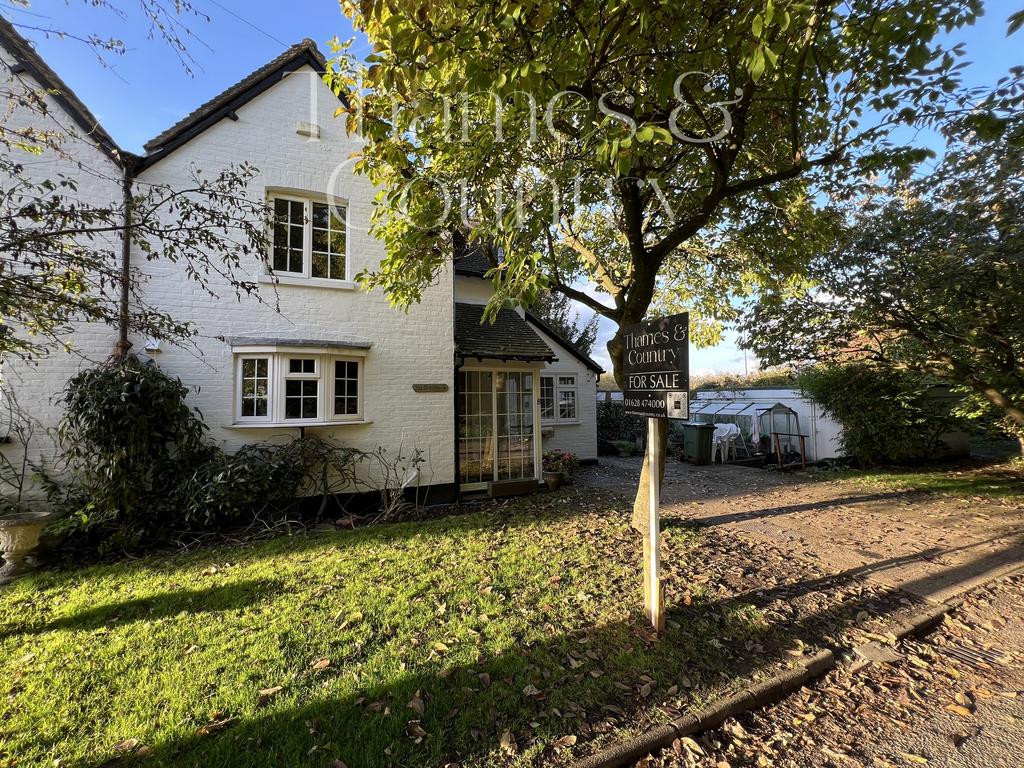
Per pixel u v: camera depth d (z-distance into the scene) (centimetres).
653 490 358
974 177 644
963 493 852
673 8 380
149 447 587
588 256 677
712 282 895
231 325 696
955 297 691
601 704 275
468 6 354
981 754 250
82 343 615
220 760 230
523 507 780
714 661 320
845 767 242
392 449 801
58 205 315
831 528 639
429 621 366
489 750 239
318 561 505
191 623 362
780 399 1487
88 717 257
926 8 355
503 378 950
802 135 582
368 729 251
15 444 581
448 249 623
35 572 482
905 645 357
